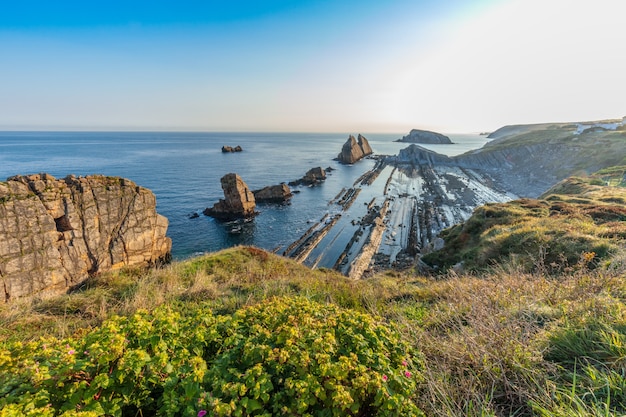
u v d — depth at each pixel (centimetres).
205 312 397
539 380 318
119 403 250
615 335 344
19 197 1644
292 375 269
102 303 745
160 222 2400
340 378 251
